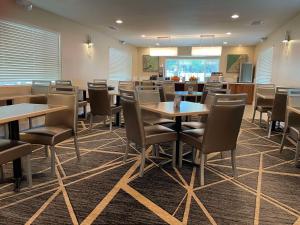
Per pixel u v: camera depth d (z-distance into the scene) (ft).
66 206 6.91
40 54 18.58
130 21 21.04
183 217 6.51
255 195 7.77
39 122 16.84
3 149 6.94
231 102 8.17
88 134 14.92
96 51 26.48
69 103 9.72
